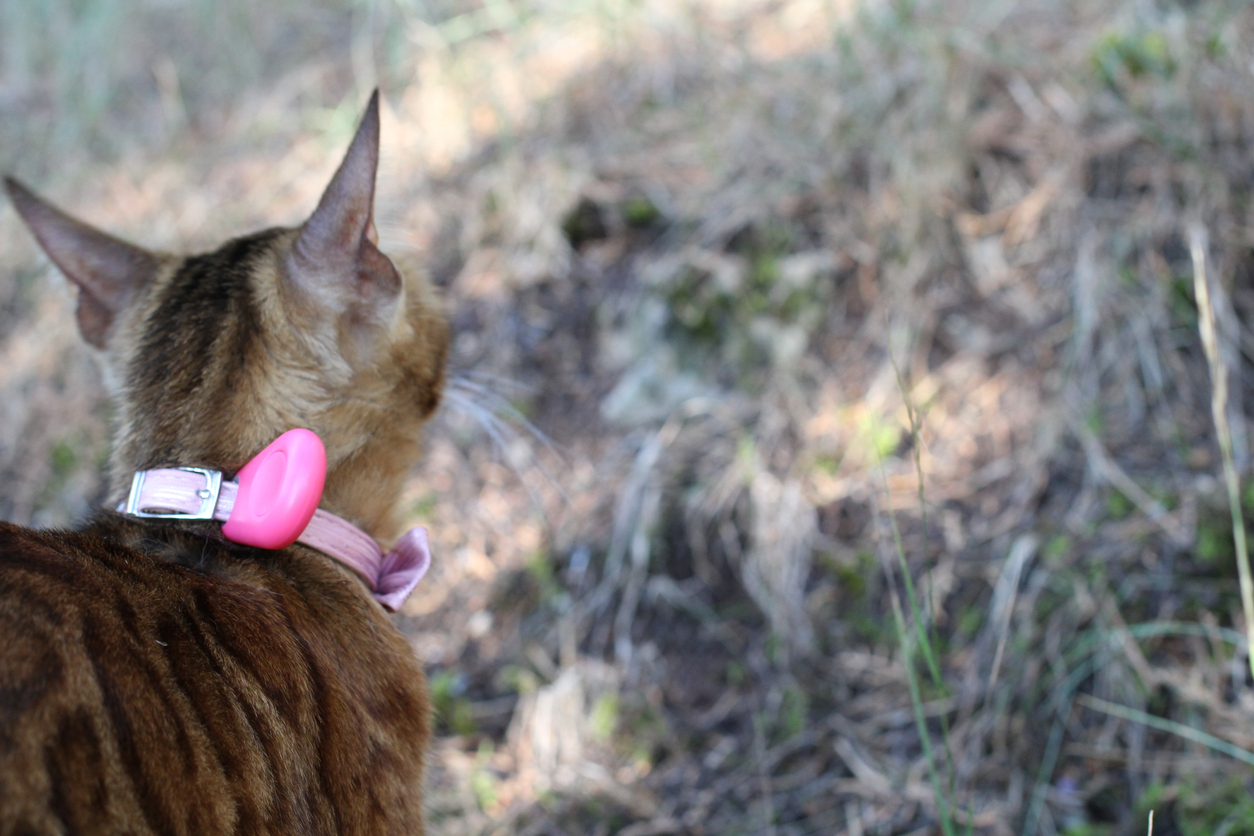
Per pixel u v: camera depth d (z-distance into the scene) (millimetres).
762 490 1048
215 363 798
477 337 1201
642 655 1023
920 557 1018
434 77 1504
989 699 935
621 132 1312
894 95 1206
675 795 973
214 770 725
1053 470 1025
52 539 750
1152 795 917
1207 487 989
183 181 1518
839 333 1116
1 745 688
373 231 798
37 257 1429
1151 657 959
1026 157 1150
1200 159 1076
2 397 1331
